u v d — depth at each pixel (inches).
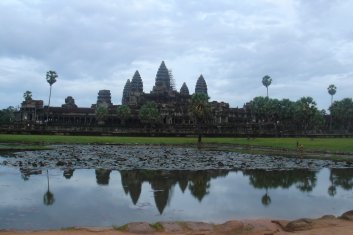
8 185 1017.5
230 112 5974.4
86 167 1450.5
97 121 5605.3
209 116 4574.3
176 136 4394.7
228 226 549.3
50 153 2005.4
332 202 873.5
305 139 3855.8
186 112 5777.6
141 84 7298.2
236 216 728.3
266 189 1040.8
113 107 5797.2
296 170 1483.8
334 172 1428.4
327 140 3567.9
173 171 1391.5
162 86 6643.7
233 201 870.4
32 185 1025.5
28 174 1231.5
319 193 988.6
